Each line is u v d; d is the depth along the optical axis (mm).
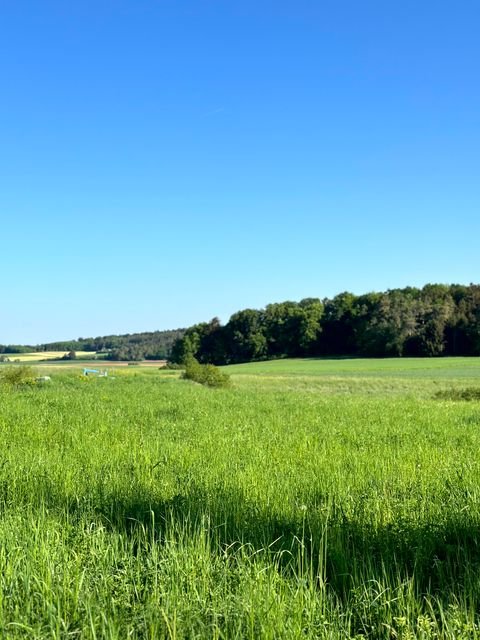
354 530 5836
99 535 5426
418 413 20188
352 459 10109
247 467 8984
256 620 3996
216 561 4848
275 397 29016
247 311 129875
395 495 7340
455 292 121500
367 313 119438
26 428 13844
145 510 6500
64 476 8195
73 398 22719
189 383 42688
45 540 5293
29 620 4020
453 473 8469
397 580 4715
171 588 4328
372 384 57469
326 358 116000
